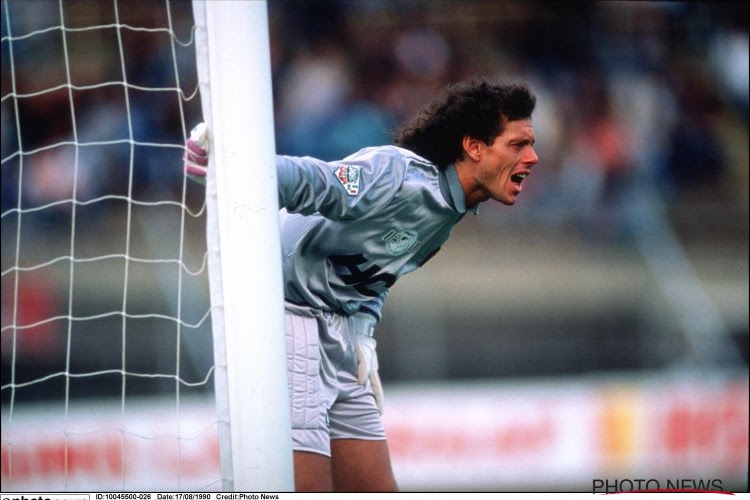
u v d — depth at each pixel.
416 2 33.44
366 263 10.46
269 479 8.71
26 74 29.27
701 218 30.80
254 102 8.83
